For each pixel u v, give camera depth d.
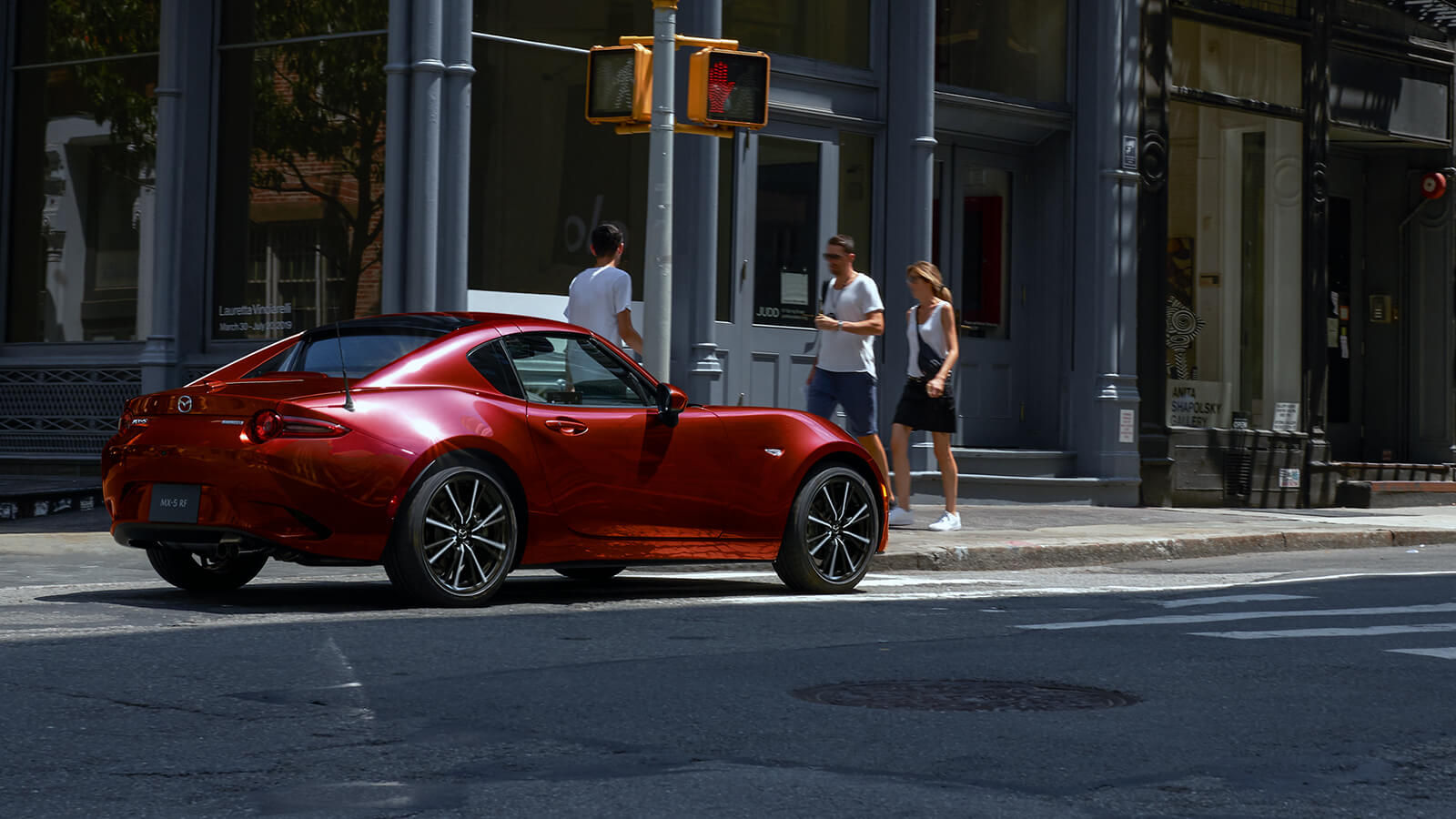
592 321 11.45
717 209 14.90
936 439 13.46
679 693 5.86
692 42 11.32
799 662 6.62
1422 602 9.27
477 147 14.07
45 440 15.46
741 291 15.16
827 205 15.75
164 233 14.73
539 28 14.38
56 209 15.68
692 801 4.30
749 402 15.23
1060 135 17.27
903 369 15.95
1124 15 17.16
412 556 8.06
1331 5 19.25
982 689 6.05
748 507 9.27
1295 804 4.39
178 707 5.46
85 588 9.17
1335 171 20.62
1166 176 17.62
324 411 7.95
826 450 9.62
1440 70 20.64
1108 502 16.97
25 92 15.88
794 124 15.52
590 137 14.55
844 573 9.78
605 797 4.33
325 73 14.34
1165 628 7.91
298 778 4.50
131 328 15.23
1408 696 6.02
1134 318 17.25
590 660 6.60
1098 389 17.00
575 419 8.66
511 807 4.21
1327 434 19.59
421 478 8.11
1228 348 18.47
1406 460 20.69
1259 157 18.77
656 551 8.93
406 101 13.75
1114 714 5.59
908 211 15.95
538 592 9.39
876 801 4.33
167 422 8.18
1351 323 20.80
